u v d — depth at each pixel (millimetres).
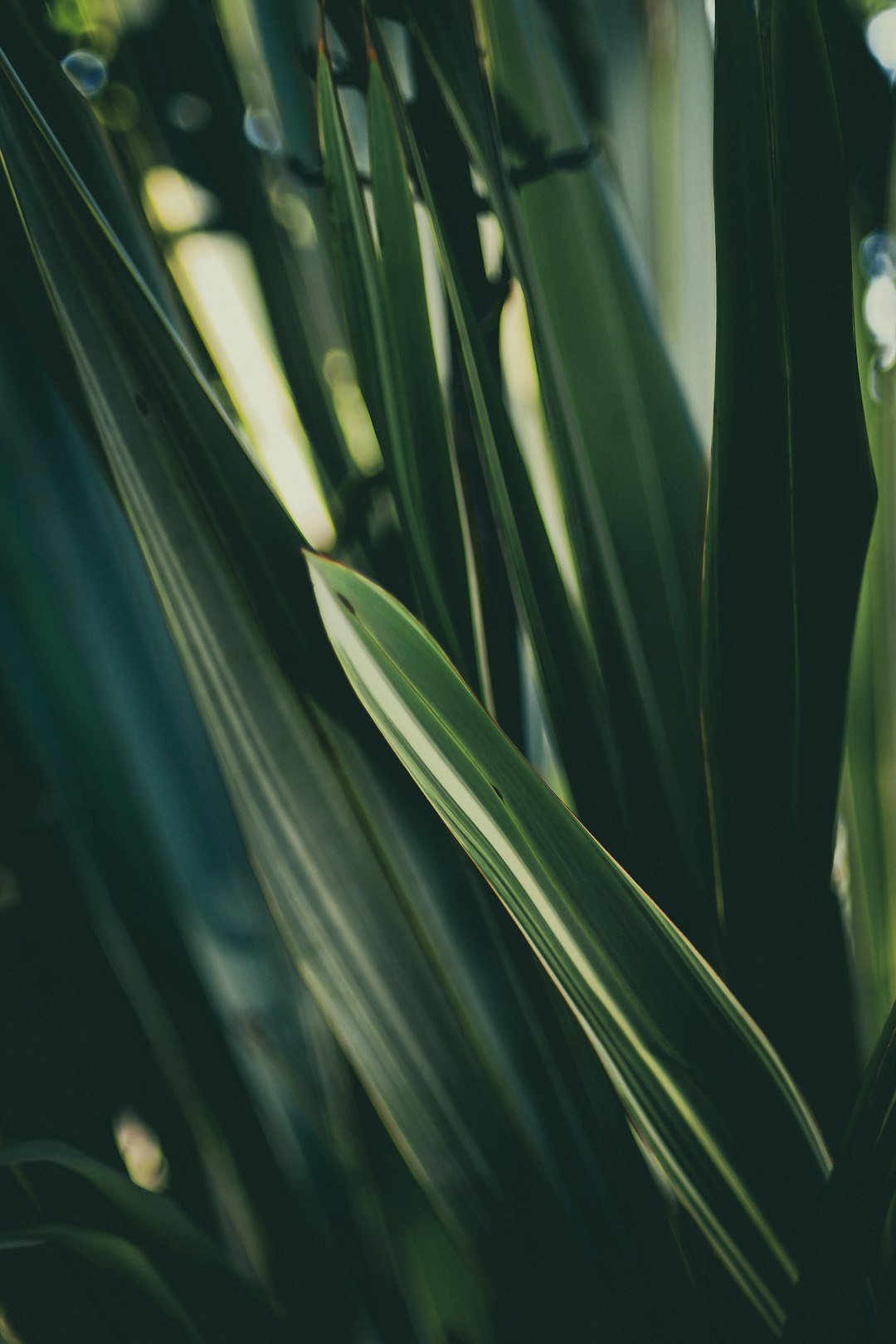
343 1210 886
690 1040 692
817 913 772
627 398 824
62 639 869
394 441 779
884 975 868
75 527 864
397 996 756
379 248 763
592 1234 765
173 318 876
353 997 756
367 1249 881
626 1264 768
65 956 884
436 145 819
